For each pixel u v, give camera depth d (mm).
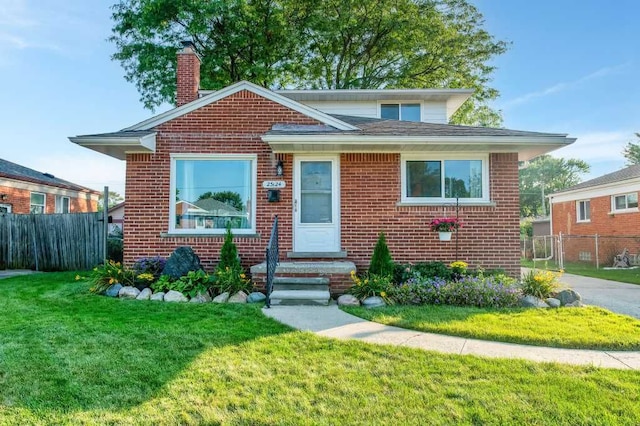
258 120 8812
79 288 7996
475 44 21969
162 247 8555
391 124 9641
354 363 4012
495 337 4926
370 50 22234
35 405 3127
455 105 14531
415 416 2998
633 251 16234
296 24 20812
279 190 8727
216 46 19625
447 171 8797
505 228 8586
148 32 17812
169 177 8664
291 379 3613
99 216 12523
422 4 21531
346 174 8750
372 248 8641
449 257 8586
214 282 7371
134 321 5484
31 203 18953
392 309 6375
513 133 8172
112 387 3436
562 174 58344
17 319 5574
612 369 3922
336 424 2891
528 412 3043
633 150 37906
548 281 7172
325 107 13703
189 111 8773
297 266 7684
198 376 3662
